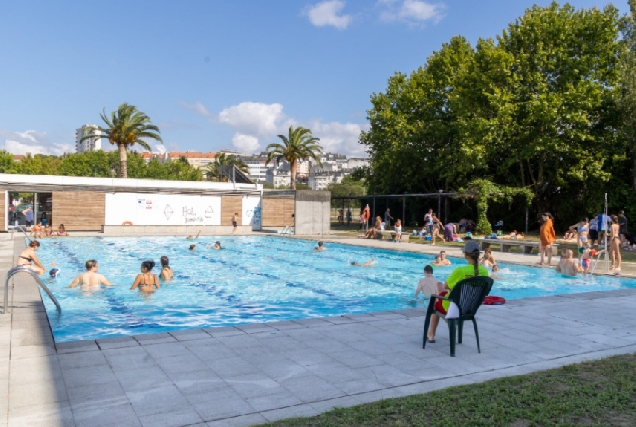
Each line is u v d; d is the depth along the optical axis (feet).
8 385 14.12
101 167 237.45
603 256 60.13
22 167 228.43
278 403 13.15
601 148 92.02
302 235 93.91
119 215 103.14
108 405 12.80
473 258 19.31
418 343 19.62
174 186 113.09
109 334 24.47
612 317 25.04
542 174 99.66
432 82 117.91
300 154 167.53
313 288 39.75
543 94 88.63
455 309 18.08
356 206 205.05
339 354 17.84
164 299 34.12
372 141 128.16
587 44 93.76
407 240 80.69
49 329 20.47
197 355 17.31
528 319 24.41
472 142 94.48
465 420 11.91
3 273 39.06
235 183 123.24
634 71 84.28
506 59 93.76
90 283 36.91
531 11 100.17
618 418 12.16
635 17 87.92
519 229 113.09
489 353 18.43
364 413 12.28
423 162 119.55
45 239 79.97
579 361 17.51
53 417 12.01
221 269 50.67
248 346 18.60
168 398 13.35
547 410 12.56
